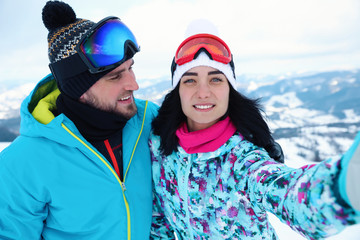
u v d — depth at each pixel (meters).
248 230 0.91
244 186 0.83
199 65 0.88
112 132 1.09
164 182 1.08
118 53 1.02
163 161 1.07
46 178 0.96
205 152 0.91
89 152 1.01
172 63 1.04
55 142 1.01
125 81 1.07
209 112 0.89
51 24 1.07
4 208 0.94
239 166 0.86
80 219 1.02
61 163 0.99
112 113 1.06
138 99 1.34
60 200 0.99
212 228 0.95
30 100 1.10
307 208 0.52
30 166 0.96
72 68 1.02
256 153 0.86
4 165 0.95
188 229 1.02
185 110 0.93
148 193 1.12
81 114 1.04
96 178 1.02
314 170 0.54
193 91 0.90
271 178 0.69
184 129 0.99
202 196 0.94
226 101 0.90
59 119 0.99
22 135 1.05
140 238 1.10
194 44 0.91
